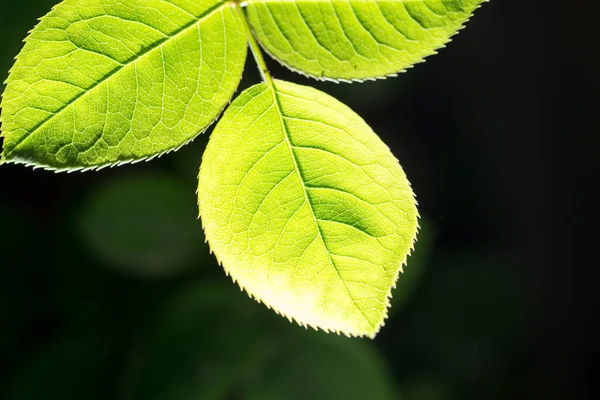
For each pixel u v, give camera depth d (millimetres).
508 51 954
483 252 926
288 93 313
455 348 806
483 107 953
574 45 932
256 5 311
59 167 301
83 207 622
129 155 305
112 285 653
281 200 313
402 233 313
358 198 313
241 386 570
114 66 303
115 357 627
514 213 958
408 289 657
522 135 958
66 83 300
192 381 569
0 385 610
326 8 312
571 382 920
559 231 955
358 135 313
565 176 954
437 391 772
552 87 946
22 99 298
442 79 945
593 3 918
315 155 313
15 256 667
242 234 312
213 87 310
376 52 313
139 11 304
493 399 818
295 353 586
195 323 594
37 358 622
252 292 312
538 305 932
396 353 787
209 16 308
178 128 308
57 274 667
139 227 621
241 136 312
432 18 311
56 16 299
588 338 941
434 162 944
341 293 313
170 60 306
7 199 721
